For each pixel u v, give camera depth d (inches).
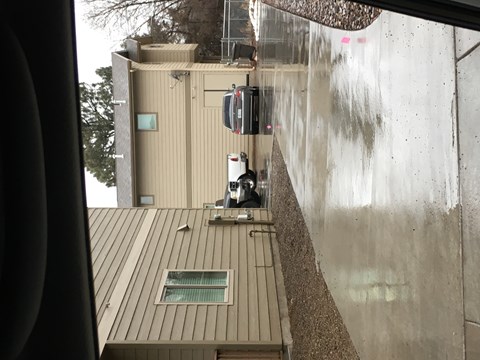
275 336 297.7
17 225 46.3
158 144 669.9
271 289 341.1
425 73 137.3
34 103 48.0
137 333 297.7
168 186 674.8
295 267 309.7
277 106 423.8
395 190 154.0
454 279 117.0
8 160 46.1
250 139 665.6
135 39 753.6
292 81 346.6
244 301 327.6
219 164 671.8
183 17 996.6
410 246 141.6
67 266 52.6
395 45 159.3
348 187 204.2
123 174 676.1
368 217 178.1
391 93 160.4
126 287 341.1
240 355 292.5
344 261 204.8
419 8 72.2
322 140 251.1
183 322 307.7
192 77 662.5
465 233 113.8
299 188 310.0
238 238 408.2
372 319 168.6
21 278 46.8
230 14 758.5
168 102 665.0
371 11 183.3
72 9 51.8
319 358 231.8
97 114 1001.5
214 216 431.2
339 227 215.0
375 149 173.5
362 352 176.7
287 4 373.7
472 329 109.2
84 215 54.2
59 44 50.5
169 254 384.2
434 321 125.2
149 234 414.3
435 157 129.1
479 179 109.7
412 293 138.4
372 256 172.2
